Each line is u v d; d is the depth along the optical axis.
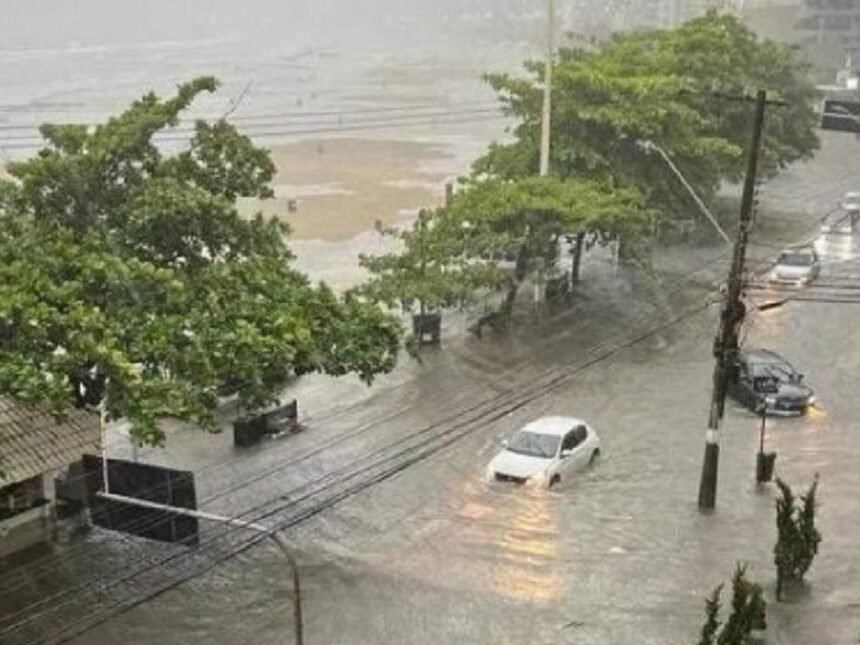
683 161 54.84
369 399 39.59
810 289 53.62
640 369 43.22
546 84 47.59
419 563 28.20
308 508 30.58
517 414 38.16
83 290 26.47
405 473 33.34
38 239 27.25
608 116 50.94
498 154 54.41
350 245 63.12
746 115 63.75
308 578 27.41
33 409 28.22
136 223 28.70
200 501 31.19
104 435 33.16
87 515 29.50
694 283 55.09
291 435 36.38
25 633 24.77
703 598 26.45
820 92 79.12
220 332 26.27
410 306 45.06
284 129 107.94
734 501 31.83
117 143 29.45
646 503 31.73
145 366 26.33
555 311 50.41
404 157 95.75
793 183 85.75
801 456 35.12
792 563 26.78
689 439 36.50
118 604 26.09
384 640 24.72
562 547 29.02
